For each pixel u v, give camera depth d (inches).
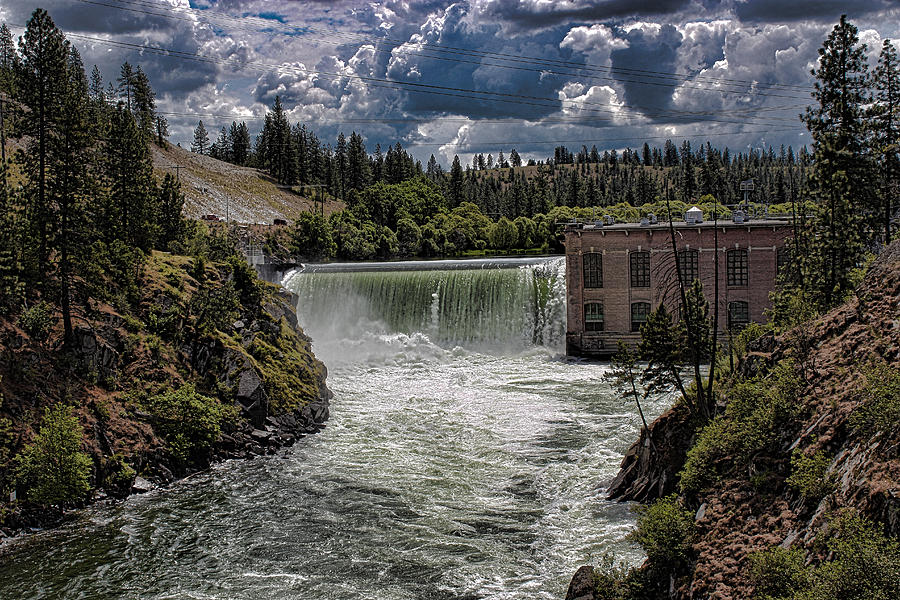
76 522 1296.8
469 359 2763.3
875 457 740.0
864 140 1788.9
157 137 6747.1
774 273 2689.5
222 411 1667.1
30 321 1560.0
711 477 965.2
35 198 1633.9
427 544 1186.6
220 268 2186.3
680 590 826.2
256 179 7081.7
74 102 1651.1
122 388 1616.6
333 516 1311.5
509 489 1419.8
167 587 1070.4
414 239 5821.9
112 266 1835.6
